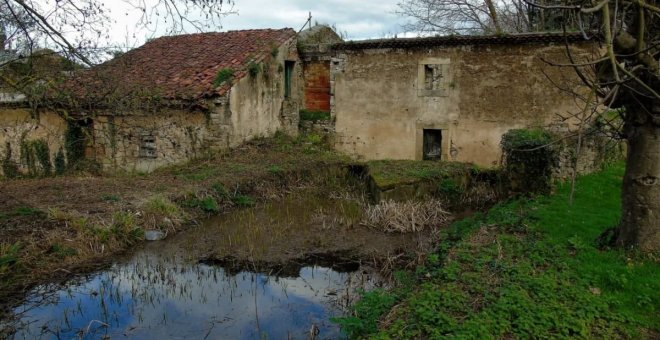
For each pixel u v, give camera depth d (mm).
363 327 5266
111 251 8539
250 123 15570
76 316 6379
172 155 14805
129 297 6941
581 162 11203
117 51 9094
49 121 15195
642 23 4672
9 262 7359
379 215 10195
